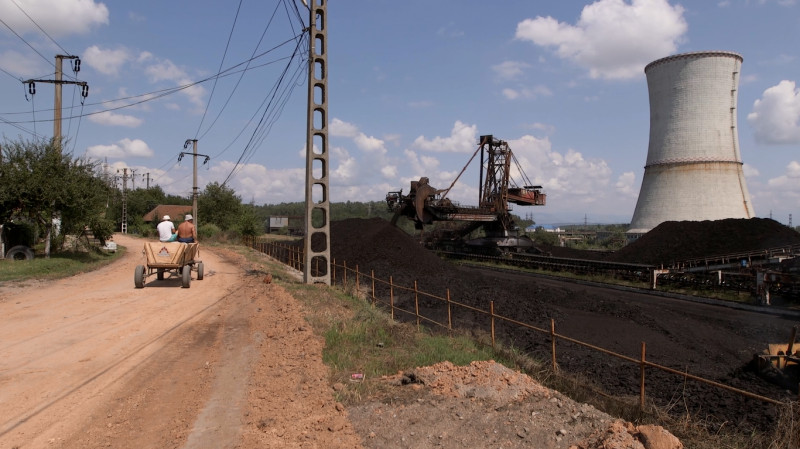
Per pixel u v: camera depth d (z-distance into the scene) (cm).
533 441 504
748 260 2783
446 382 660
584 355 1223
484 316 1622
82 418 535
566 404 620
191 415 548
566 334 1454
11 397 589
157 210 9150
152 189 11712
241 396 610
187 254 1717
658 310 1841
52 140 2517
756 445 611
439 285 2156
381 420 538
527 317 1634
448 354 820
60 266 2184
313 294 1458
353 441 482
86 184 2627
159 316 1116
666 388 977
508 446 490
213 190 6838
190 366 739
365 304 1381
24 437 483
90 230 3027
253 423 526
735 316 1784
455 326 1437
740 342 1456
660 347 1352
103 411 557
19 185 2294
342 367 724
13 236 2648
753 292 2094
